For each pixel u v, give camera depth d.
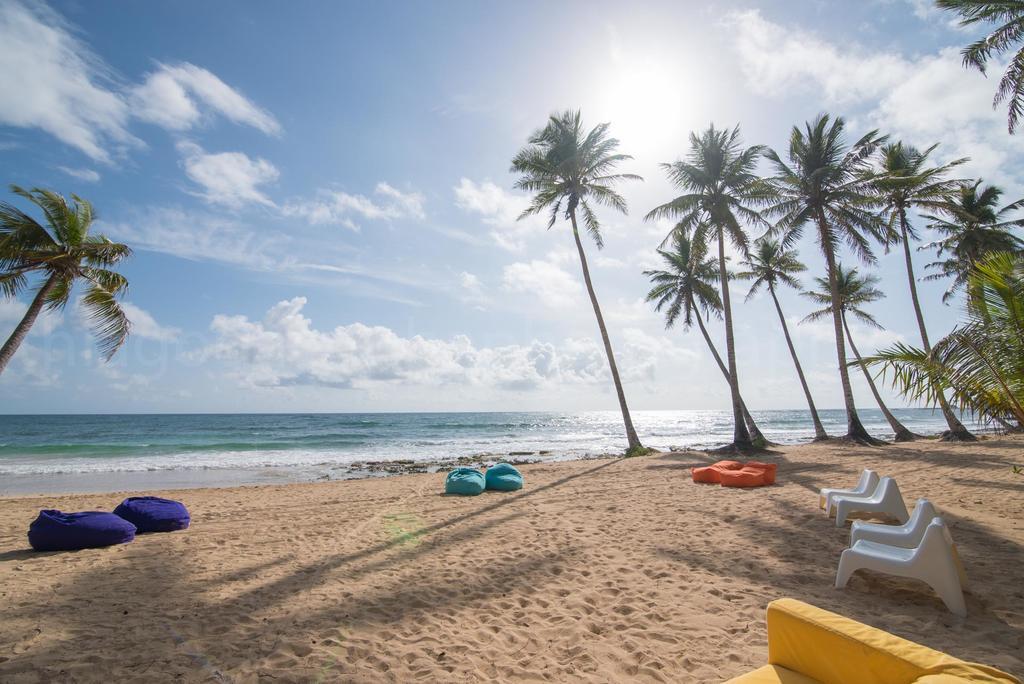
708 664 3.28
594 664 3.36
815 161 19.81
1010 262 5.61
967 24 11.71
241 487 12.99
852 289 26.11
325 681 3.15
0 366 11.77
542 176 20.16
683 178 19.58
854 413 20.00
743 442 18.38
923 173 19.39
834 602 4.24
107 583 5.10
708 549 5.99
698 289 24.50
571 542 6.56
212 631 3.91
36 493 13.89
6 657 3.43
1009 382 5.62
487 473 11.56
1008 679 1.73
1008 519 6.66
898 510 6.51
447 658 3.48
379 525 7.91
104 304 13.72
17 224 11.83
